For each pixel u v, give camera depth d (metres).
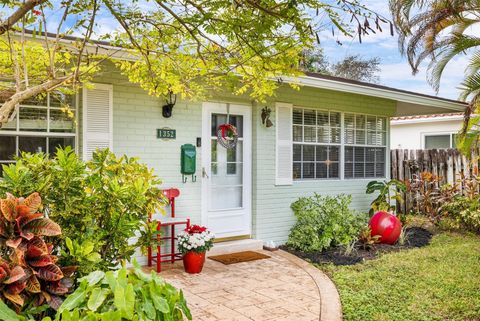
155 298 1.93
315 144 8.15
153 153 6.14
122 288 1.76
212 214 6.84
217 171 6.94
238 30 2.88
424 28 8.17
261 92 4.25
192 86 4.85
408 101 8.55
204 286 5.03
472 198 8.81
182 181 6.44
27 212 2.17
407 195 10.09
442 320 3.93
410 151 10.44
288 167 7.64
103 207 2.94
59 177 2.71
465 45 8.38
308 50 3.37
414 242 7.67
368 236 7.10
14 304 1.99
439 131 13.36
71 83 3.54
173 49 3.76
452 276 5.32
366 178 9.06
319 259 6.35
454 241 7.79
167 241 6.27
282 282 5.20
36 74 4.07
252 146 7.31
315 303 4.45
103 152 3.25
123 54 4.65
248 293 4.78
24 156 2.87
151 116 6.12
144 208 3.17
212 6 2.70
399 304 4.34
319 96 8.06
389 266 5.80
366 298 4.51
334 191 8.38
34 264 2.11
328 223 7.17
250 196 7.31
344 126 8.64
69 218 2.76
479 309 4.17
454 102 9.44
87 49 4.31
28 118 5.21
